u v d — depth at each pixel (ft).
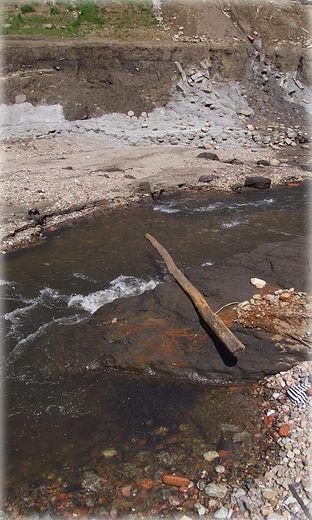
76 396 24.49
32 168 57.93
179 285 32.01
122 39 85.87
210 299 30.58
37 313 31.58
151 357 26.16
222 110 82.12
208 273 33.76
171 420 22.80
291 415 22.38
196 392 24.63
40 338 28.78
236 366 25.52
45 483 19.70
